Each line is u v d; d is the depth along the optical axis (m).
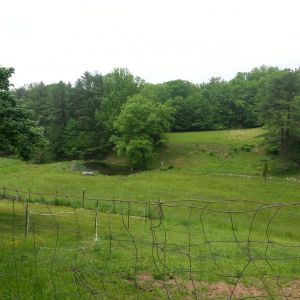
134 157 72.38
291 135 69.69
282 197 42.34
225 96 107.88
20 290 9.92
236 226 25.55
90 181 48.41
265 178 52.44
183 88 122.56
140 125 73.38
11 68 22.59
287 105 68.50
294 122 67.62
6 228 18.59
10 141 22.12
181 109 103.44
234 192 44.50
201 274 12.66
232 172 64.75
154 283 11.69
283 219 29.83
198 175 55.38
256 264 14.33
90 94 93.38
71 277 11.34
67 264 12.58
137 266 13.12
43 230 18.39
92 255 14.13
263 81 109.75
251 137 84.81
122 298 10.20
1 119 21.23
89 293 10.29
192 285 11.69
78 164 70.88
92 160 82.38
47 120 94.62
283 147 69.31
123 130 74.88
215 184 48.47
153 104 80.12
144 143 71.81
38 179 49.06
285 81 69.50
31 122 22.62
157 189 44.84
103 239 17.23
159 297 10.61
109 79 95.56
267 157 70.94
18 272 11.15
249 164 68.94
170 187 46.09
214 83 136.38
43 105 97.88
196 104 104.38
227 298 10.83
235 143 81.19
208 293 11.16
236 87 108.12
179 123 103.31
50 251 14.04
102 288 10.77
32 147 22.86
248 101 106.50
